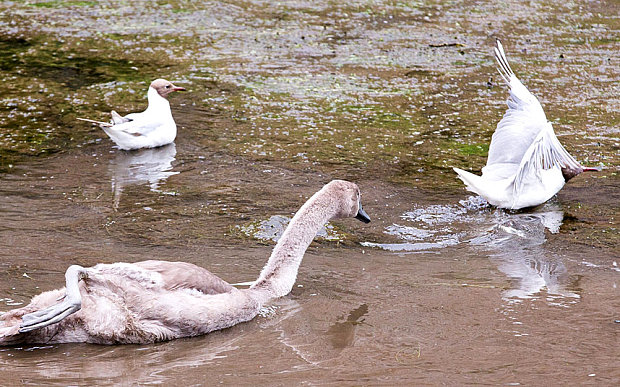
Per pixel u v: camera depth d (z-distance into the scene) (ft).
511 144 46.78
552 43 75.87
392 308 33.40
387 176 50.16
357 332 31.19
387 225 43.27
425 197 47.32
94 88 65.36
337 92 64.75
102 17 82.74
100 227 41.57
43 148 53.83
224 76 67.97
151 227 41.86
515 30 79.36
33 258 37.14
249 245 39.96
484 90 65.57
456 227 43.37
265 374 27.63
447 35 78.07
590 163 51.90
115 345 29.89
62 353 29.01
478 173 50.52
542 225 43.75
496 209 46.09
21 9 84.69
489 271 37.63
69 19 81.97
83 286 30.14
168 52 73.72
